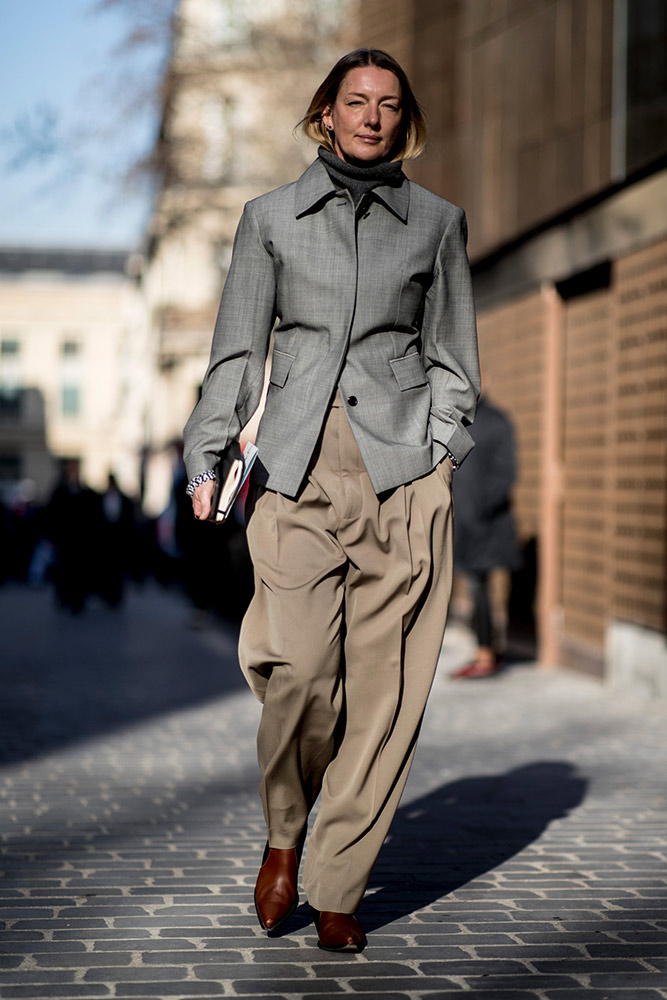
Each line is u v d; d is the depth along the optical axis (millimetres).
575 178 14117
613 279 13234
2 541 34406
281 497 4695
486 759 8859
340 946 4688
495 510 13406
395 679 4672
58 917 5113
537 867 6027
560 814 7184
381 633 4660
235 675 13742
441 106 18672
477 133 17328
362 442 4613
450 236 4805
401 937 4926
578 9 14055
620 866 6062
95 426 76938
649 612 12055
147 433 57812
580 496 14211
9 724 10164
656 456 11969
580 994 4320
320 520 4688
